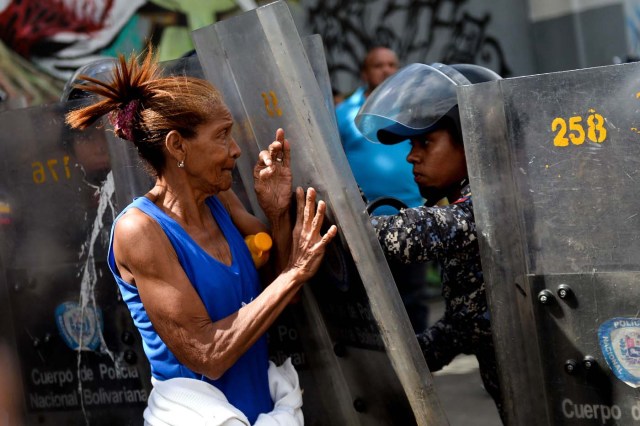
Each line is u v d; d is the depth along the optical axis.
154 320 2.24
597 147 2.26
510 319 2.40
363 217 2.34
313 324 2.76
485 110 2.33
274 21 2.26
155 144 2.27
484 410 4.78
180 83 2.28
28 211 2.93
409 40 7.92
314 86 2.29
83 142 2.81
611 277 2.29
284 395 2.49
